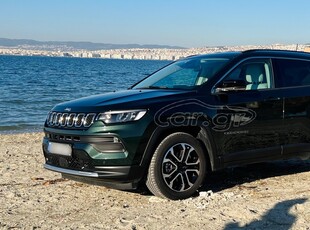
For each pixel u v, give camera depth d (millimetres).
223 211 5340
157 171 5758
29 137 14500
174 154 5895
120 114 5625
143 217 5195
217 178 7344
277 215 5152
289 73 6945
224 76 6410
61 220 5305
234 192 6426
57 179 7441
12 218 5402
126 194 6379
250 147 6445
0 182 7332
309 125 6938
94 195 6383
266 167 8117
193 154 6035
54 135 6082
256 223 4938
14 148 11523
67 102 6355
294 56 7121
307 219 5008
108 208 5738
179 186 5965
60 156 5980
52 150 6102
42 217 5438
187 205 5633
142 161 5668
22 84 44156
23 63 117312
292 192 6312
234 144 6309
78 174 5754
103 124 5590
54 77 58719
